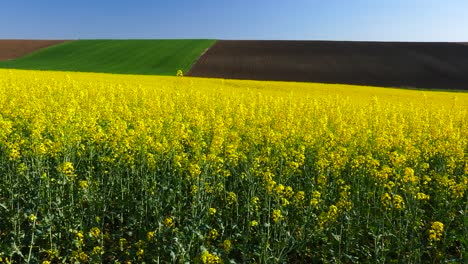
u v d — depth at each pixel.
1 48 73.88
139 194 9.06
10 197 8.20
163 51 69.62
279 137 11.19
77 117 12.67
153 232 6.87
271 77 55.41
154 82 31.69
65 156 9.41
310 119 16.55
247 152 10.83
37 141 9.52
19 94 18.28
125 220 8.48
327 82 53.84
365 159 9.69
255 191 8.83
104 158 9.17
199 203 7.48
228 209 8.42
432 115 17.70
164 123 13.90
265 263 6.38
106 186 8.62
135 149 9.73
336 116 17.09
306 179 9.57
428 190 9.34
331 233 7.29
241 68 59.34
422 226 8.18
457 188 7.59
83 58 66.00
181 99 19.84
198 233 6.63
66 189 8.67
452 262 6.50
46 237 7.19
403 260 6.76
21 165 8.57
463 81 54.47
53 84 23.03
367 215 7.82
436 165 10.90
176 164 8.74
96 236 6.54
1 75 29.06
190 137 11.70
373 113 18.66
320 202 8.19
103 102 16.64
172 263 6.44
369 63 63.12
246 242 6.88
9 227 7.68
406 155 10.20
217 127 11.81
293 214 8.03
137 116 14.71
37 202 7.65
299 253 7.12
